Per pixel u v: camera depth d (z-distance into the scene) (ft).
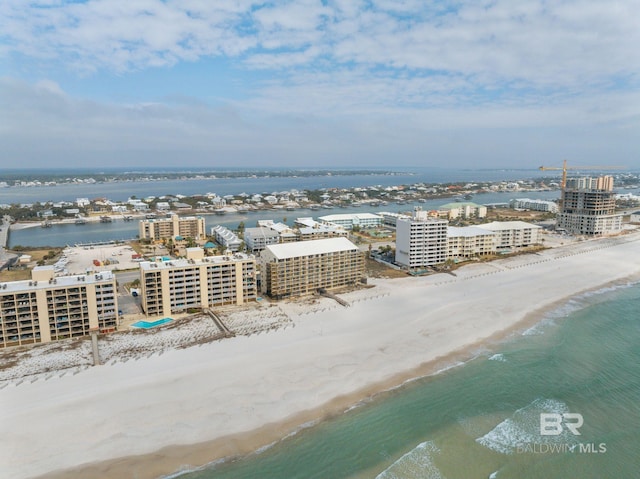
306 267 564.30
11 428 282.77
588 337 442.09
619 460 266.36
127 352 392.47
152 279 479.00
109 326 444.55
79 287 425.69
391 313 495.41
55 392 325.21
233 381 343.46
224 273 515.50
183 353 390.63
